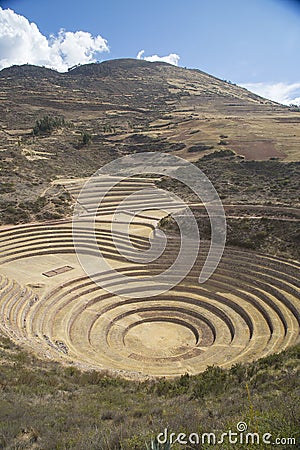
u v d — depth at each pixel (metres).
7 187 60.44
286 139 82.38
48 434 13.34
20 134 111.75
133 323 31.61
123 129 126.62
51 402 16.89
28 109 150.00
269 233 39.91
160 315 32.75
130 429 13.16
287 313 29.58
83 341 28.62
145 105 190.00
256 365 21.31
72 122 138.00
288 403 13.73
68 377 21.02
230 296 33.81
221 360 26.02
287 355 21.73
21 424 13.93
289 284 32.75
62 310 31.95
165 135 104.12
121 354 27.48
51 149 93.44
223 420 13.37
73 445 12.49
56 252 43.31
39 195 59.12
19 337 26.22
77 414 15.48
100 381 20.94
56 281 35.50
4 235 45.88
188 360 26.47
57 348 26.55
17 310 30.30
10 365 20.62
